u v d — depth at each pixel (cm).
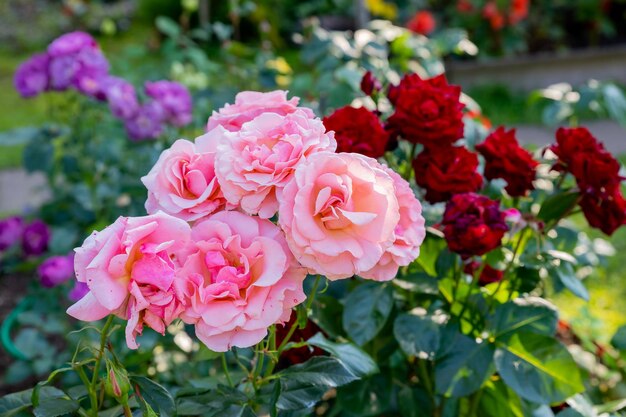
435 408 104
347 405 97
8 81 407
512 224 100
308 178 68
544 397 90
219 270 68
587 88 154
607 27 387
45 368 145
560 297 179
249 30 408
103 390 80
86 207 169
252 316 68
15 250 173
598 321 143
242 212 74
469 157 96
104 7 521
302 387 81
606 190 94
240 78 187
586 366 126
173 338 131
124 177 167
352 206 68
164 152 76
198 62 198
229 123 85
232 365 127
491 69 358
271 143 74
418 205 74
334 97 143
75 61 158
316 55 155
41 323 149
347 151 92
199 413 83
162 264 65
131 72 208
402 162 114
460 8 380
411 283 95
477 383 91
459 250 87
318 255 67
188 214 74
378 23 171
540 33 395
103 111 177
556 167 101
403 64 166
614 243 219
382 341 100
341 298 107
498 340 94
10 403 80
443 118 96
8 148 312
